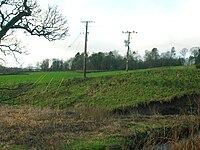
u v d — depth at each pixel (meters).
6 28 14.03
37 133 23.70
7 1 14.19
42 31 15.40
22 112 37.19
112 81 61.19
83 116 34.62
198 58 100.00
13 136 22.05
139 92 54.06
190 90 52.25
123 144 17.72
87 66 94.12
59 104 53.19
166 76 61.53
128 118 33.75
